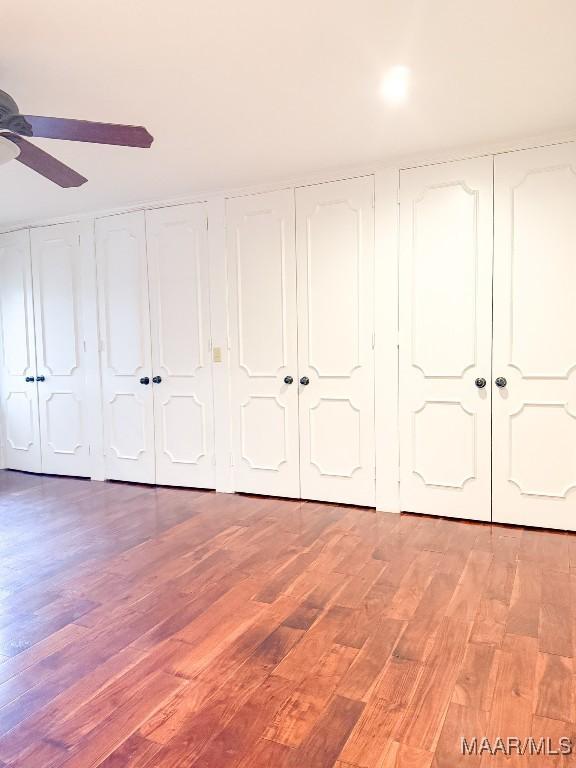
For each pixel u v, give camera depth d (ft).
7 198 12.92
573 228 9.71
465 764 4.58
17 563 9.12
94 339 14.67
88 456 15.06
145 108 8.30
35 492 13.79
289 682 5.77
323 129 9.25
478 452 10.69
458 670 5.89
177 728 5.11
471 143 10.09
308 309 12.07
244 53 6.76
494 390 10.47
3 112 5.89
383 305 11.30
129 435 14.43
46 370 15.47
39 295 15.38
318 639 6.59
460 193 10.50
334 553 9.28
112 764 4.67
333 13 5.96
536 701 5.35
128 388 14.33
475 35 6.46
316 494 12.30
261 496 12.89
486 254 10.37
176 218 13.34
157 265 13.66
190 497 12.97
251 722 5.16
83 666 6.13
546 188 9.85
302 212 11.96
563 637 6.51
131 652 6.39
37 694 5.64
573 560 8.79
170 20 6.02
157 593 7.91
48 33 6.23
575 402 9.89
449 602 7.45
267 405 12.69
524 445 10.32
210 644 6.53
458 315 10.68
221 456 13.30
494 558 8.93
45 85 7.51
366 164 11.17
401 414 11.30
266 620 7.07
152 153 10.20
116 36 6.32
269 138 9.59
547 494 10.20
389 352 11.32
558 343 9.95
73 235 14.71
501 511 10.58
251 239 12.53
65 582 8.34
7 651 6.45
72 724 5.19
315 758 4.69
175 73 7.23
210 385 13.30
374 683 5.71
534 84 7.73
